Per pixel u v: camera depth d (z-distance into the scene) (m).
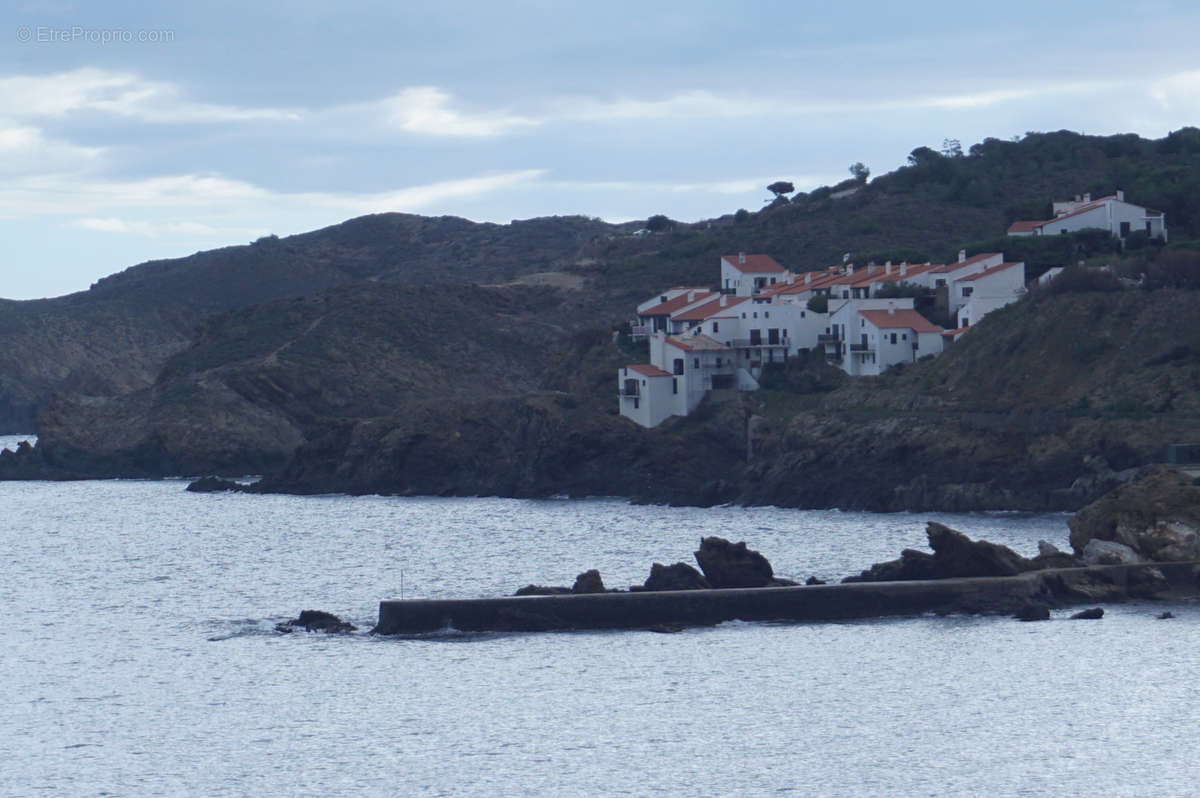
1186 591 139.12
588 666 119.44
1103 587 138.38
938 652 121.19
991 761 95.31
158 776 95.88
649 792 91.06
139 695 114.94
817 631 129.50
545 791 91.38
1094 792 89.62
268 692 114.56
